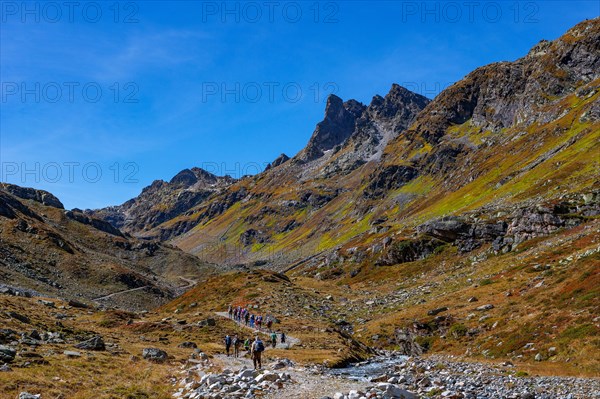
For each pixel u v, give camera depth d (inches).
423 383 1440.7
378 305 3727.9
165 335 2551.7
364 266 5585.6
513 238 4192.9
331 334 2743.6
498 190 6806.1
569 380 1434.5
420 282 4276.6
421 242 5206.7
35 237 7608.3
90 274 7150.6
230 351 2128.4
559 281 2509.8
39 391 1104.2
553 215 3996.1
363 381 1498.5
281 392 1222.3
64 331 2014.0
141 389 1239.5
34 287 5664.4
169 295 7765.8
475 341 2309.3
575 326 1894.7
